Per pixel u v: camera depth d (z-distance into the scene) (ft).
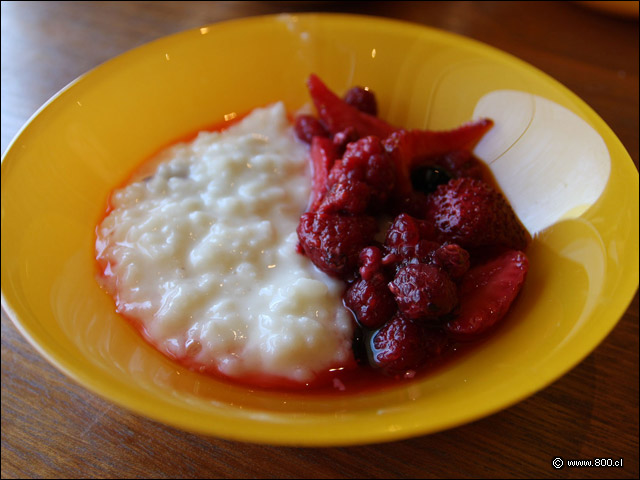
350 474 0.45
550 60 0.83
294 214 0.62
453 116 0.67
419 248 0.49
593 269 0.45
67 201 0.55
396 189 0.60
